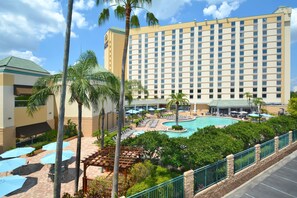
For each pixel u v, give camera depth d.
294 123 25.42
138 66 90.06
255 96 71.25
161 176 11.67
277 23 68.69
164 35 84.75
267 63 69.88
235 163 14.23
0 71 20.86
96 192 11.70
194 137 16.30
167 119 51.22
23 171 16.36
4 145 20.62
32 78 24.97
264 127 21.38
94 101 12.44
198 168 12.33
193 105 79.25
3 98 20.72
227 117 57.00
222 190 12.62
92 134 29.59
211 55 77.00
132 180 12.27
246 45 72.31
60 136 8.27
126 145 15.91
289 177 15.63
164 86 84.94
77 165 12.15
